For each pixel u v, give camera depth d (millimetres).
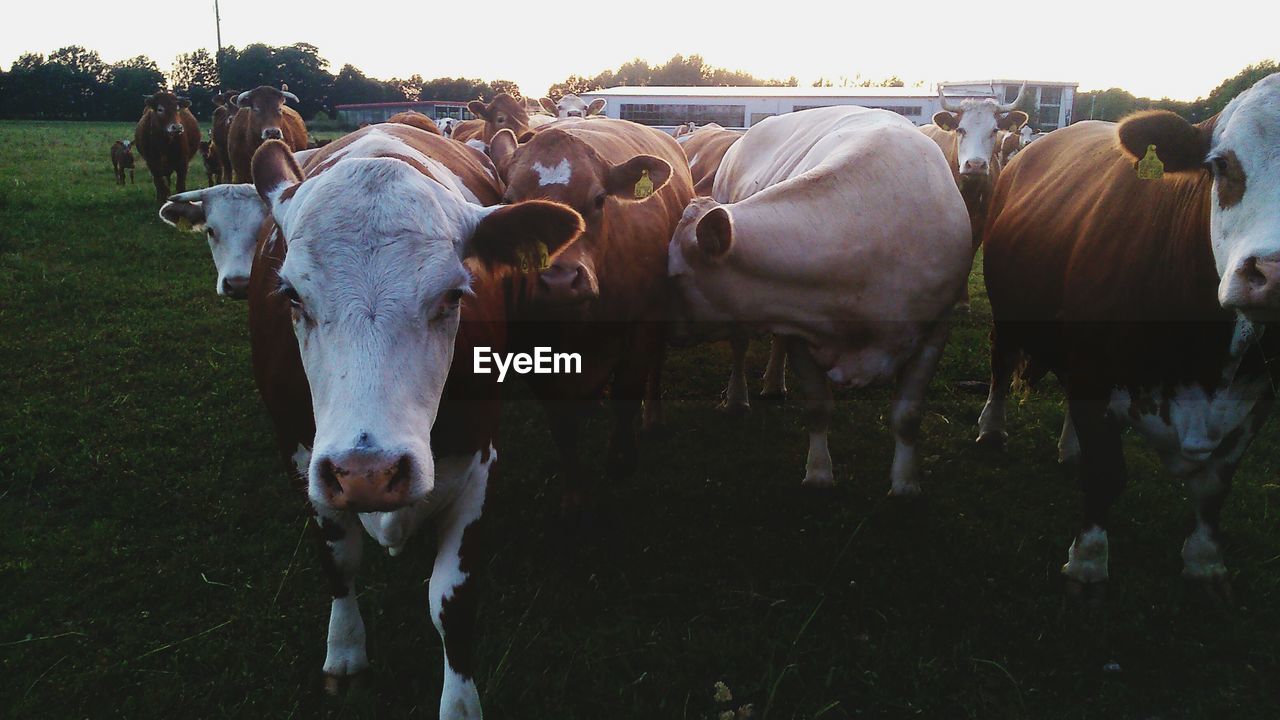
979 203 9531
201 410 5582
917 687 3135
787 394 6395
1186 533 4164
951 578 3824
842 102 25734
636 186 4070
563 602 3668
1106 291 3469
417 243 2164
